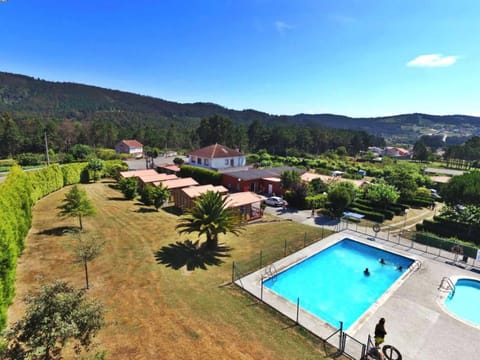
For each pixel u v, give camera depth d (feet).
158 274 56.80
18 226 55.83
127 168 182.91
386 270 71.00
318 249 76.74
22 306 41.63
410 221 107.65
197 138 420.77
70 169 144.46
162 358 34.65
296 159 278.87
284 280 64.59
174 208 112.88
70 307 27.94
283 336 41.65
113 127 414.62
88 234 73.97
